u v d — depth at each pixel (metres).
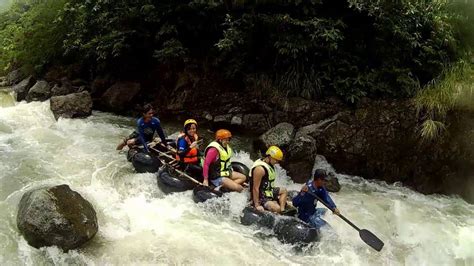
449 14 7.21
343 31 6.93
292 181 6.06
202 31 7.60
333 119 6.46
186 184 5.29
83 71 8.99
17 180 5.27
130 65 8.23
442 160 6.34
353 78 6.63
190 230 4.61
